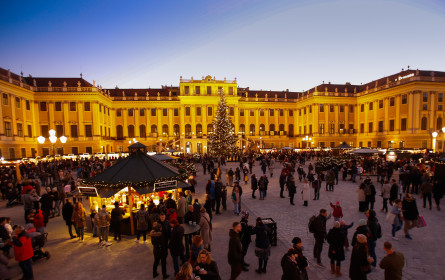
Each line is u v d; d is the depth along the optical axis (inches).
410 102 1891.0
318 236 334.6
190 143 2402.8
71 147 2059.5
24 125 1845.5
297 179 990.4
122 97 2541.8
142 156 524.7
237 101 2628.0
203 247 354.0
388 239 406.0
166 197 541.0
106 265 351.6
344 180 946.7
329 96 2445.9
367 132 2340.1
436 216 511.2
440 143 1881.2
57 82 2145.7
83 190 462.6
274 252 375.9
